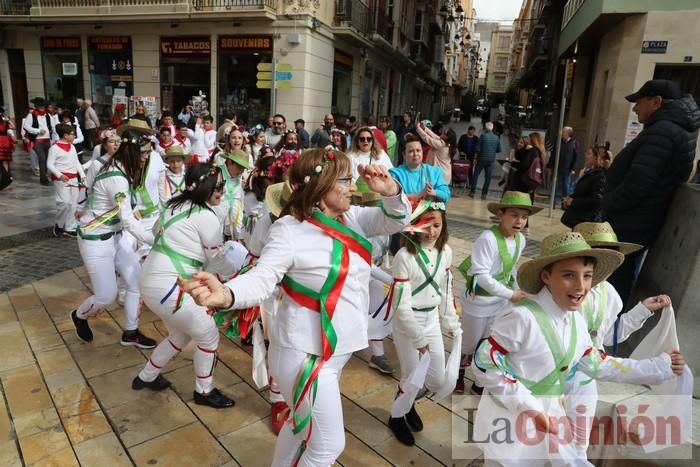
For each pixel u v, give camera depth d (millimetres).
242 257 3119
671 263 3316
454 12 56625
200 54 16125
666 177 3590
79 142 11555
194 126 9398
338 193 2008
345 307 2049
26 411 3131
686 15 11133
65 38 17766
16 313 4574
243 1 14789
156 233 3070
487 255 3270
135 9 15898
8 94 19141
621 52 12086
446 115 52344
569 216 6367
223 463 2740
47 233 7473
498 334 2139
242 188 4691
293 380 2031
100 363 3740
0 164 8938
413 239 2834
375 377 3752
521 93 56000
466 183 14109
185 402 3297
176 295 2912
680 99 3637
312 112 16000
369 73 21297
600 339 2678
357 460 2822
